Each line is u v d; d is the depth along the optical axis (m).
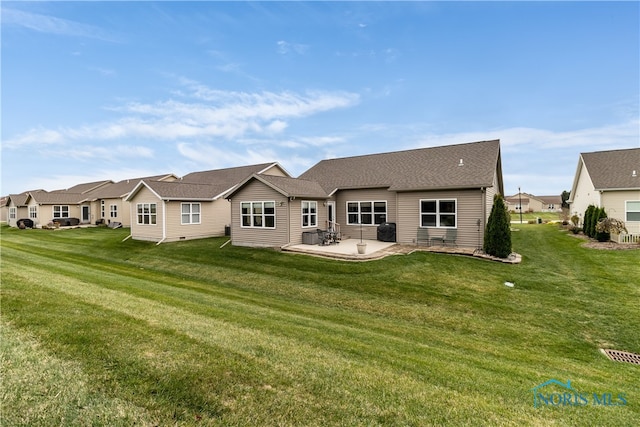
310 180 19.91
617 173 19.62
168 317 5.31
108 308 5.36
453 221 15.47
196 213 21.20
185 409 2.78
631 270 11.48
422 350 5.33
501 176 19.16
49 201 32.12
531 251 15.82
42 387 2.92
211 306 7.32
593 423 3.16
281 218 15.95
